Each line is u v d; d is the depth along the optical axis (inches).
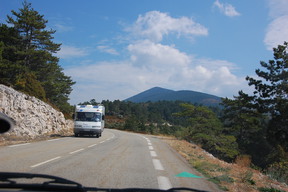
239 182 303.9
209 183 277.6
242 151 1739.7
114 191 216.8
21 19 1423.5
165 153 542.3
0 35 1397.6
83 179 257.1
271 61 1489.9
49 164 332.5
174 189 225.6
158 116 5329.7
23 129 810.8
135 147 637.3
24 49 1450.5
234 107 1968.5
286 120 1393.9
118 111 5408.5
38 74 1533.0
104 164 354.6
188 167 377.1
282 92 1433.3
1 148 479.8
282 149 1358.3
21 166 309.0
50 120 1091.9
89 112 954.7
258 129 1855.3
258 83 1497.3
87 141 747.4
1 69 1237.7
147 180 270.1
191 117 1507.1
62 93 2097.7
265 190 280.7
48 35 1535.4
